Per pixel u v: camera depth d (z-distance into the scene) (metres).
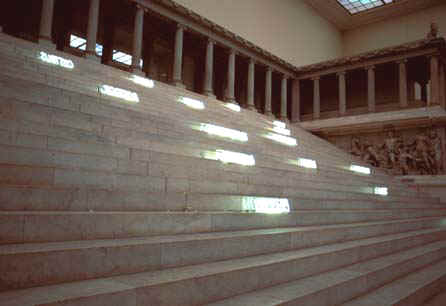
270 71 28.55
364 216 9.11
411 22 34.91
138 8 20.88
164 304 3.10
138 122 8.25
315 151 16.56
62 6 22.02
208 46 24.20
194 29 23.33
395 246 7.63
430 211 14.41
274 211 6.57
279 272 4.34
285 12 33.16
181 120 10.29
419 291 5.47
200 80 29.02
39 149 4.52
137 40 20.59
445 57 25.56
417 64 27.56
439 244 9.51
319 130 28.56
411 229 10.29
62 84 9.41
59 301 2.50
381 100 30.69
